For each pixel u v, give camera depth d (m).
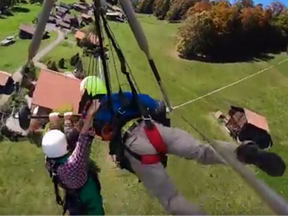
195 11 73.19
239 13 68.12
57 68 62.34
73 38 75.44
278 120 55.81
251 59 68.94
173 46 74.56
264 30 68.88
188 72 66.69
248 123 49.84
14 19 87.94
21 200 37.59
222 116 54.41
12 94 52.81
